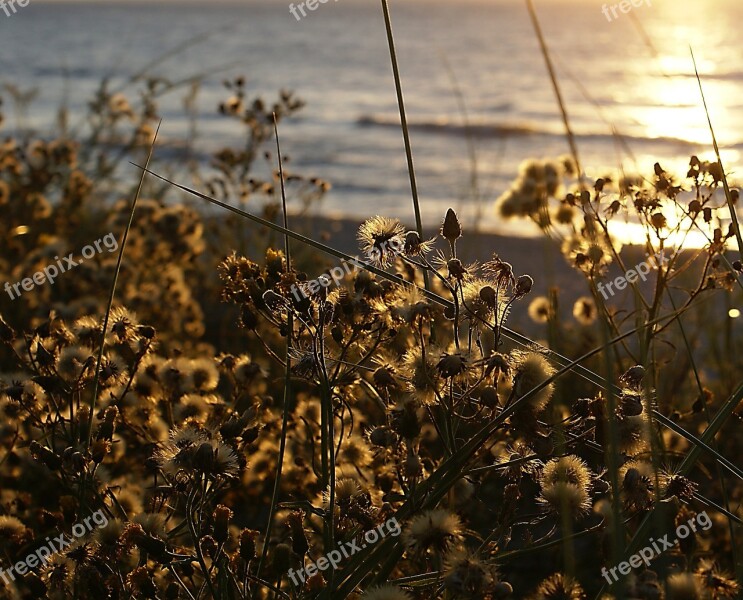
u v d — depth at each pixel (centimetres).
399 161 2712
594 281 274
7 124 1931
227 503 337
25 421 294
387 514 218
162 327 514
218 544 195
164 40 9744
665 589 158
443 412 198
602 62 6262
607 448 195
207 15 19162
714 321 487
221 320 641
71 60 6944
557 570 304
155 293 510
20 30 11794
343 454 260
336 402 243
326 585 192
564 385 456
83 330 275
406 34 11106
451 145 3008
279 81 5538
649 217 300
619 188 318
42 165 709
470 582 159
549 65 195
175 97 3859
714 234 279
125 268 531
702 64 4838
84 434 247
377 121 3606
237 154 669
